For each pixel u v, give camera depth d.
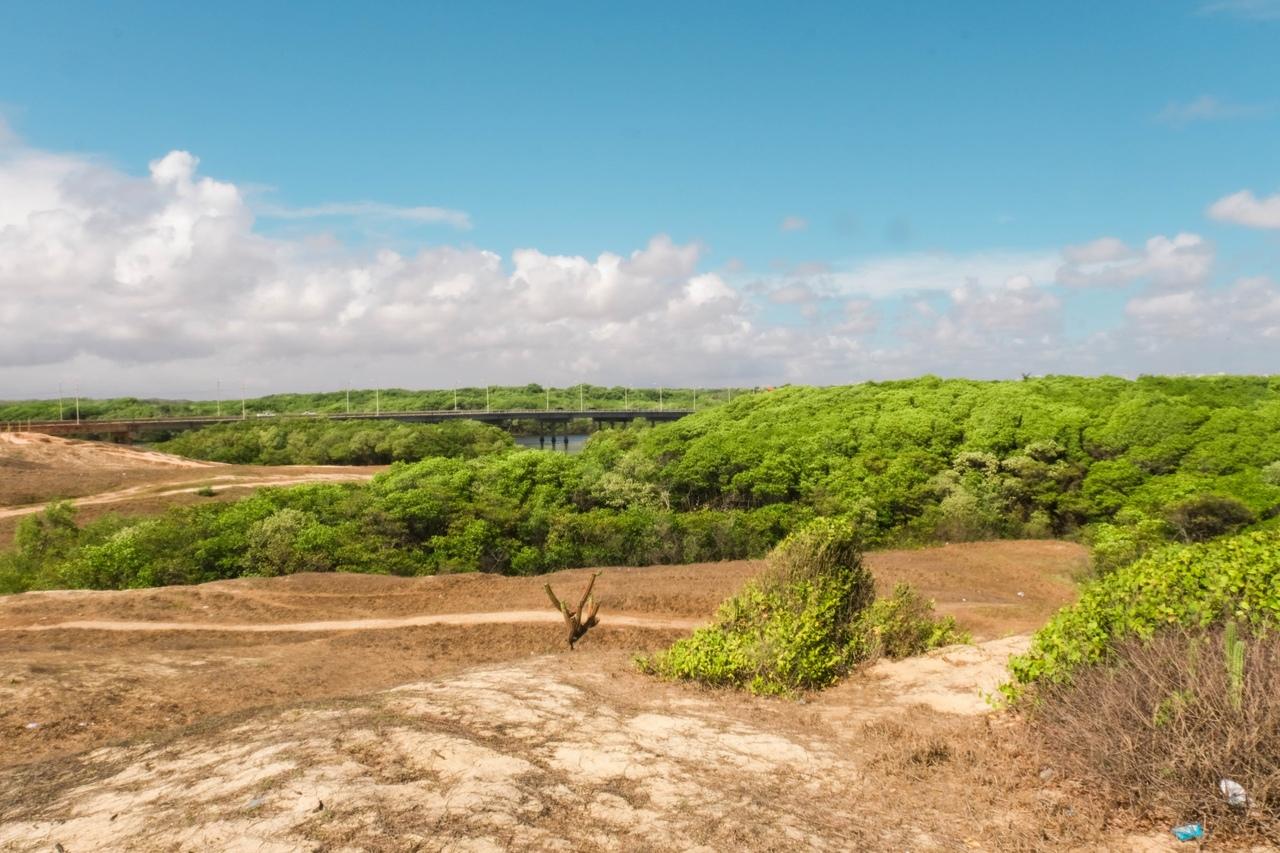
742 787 4.84
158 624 17.38
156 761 5.23
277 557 23.81
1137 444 37.81
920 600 10.32
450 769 4.64
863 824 4.38
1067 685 5.73
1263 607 5.46
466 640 15.90
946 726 6.25
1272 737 4.23
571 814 4.20
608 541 27.50
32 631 16.75
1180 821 4.27
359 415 101.44
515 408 148.38
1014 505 36.47
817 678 8.09
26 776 5.27
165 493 45.47
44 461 56.12
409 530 28.53
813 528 9.88
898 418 43.94
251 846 3.57
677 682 8.18
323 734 5.25
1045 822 4.38
